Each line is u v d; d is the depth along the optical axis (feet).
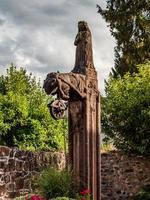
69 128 42.22
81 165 41.27
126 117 61.36
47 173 41.34
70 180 40.27
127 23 84.74
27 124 71.00
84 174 41.04
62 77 40.11
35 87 95.86
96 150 42.37
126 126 61.21
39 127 71.15
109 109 62.85
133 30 84.74
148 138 59.88
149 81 61.67
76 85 41.01
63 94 40.11
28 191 52.49
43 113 72.23
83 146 41.37
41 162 55.31
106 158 63.10
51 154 57.31
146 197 56.13
